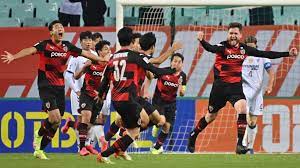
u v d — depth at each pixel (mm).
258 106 45438
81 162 35500
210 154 43938
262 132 48062
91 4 58594
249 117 45625
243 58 39969
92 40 42281
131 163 34969
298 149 47969
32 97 52281
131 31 32000
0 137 47625
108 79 31891
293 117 48031
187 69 53594
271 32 53469
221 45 40031
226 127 48188
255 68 45344
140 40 35125
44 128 38281
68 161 36312
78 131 42094
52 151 47000
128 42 31891
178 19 56719
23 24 59125
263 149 48031
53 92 37938
